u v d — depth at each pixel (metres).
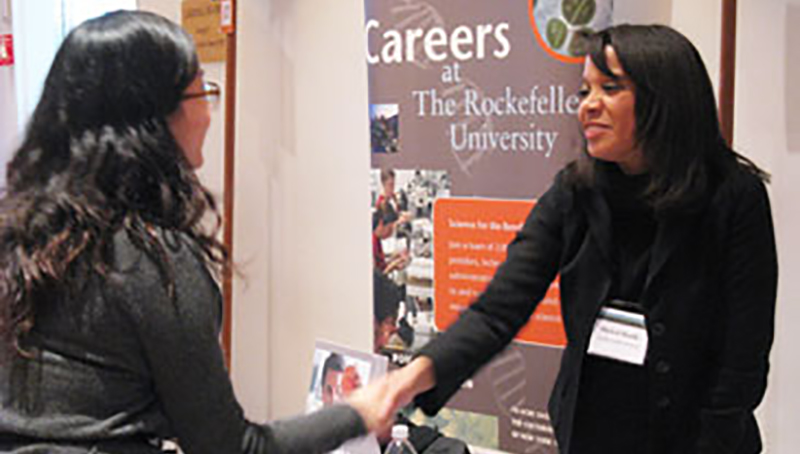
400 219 2.20
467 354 1.52
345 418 1.30
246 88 2.62
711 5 1.79
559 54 1.87
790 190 1.75
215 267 1.19
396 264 2.23
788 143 1.74
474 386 2.13
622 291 1.44
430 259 2.16
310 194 2.53
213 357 1.11
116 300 1.06
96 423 1.07
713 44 1.80
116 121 1.10
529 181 1.97
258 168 2.64
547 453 2.03
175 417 1.10
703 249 1.37
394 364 2.27
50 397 1.07
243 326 2.75
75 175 1.08
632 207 1.42
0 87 3.42
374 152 2.22
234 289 2.75
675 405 1.42
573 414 1.50
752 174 1.38
